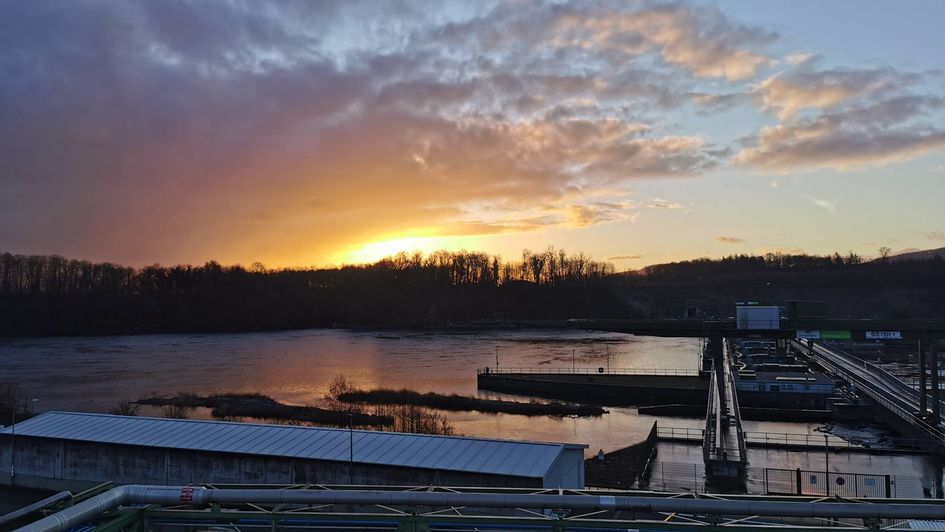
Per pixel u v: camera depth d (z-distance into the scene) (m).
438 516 19.41
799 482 46.19
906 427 67.88
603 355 167.25
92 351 172.25
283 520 19.80
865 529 18.34
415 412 82.12
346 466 40.38
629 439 73.75
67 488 46.28
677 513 19.47
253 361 151.12
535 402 98.38
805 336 74.62
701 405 92.38
